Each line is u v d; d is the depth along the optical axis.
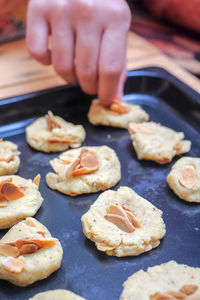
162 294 0.24
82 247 0.29
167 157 0.35
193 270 0.26
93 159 0.34
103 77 0.36
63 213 0.31
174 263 0.27
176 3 0.52
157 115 0.41
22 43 0.49
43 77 0.43
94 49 0.35
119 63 0.36
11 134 0.39
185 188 0.32
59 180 0.33
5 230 0.30
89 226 0.29
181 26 0.55
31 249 0.26
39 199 0.31
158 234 0.29
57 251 0.27
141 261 0.28
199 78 0.46
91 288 0.26
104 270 0.27
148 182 0.34
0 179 0.32
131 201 0.31
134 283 0.25
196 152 0.37
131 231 0.28
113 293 0.26
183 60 0.48
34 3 0.37
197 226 0.30
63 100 0.41
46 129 0.38
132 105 0.42
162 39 0.52
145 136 0.37
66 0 0.35
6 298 0.25
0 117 0.39
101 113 0.40
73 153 0.35
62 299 0.24
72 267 0.27
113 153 0.36
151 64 0.46
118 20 0.35
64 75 0.39
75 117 0.41
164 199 0.33
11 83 0.42
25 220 0.29
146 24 0.56
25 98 0.39
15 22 0.48
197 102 0.39
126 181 0.34
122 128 0.40
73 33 0.36
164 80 0.43
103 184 0.33
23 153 0.37
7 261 0.25
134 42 0.50
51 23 0.37
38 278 0.26
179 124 0.40
